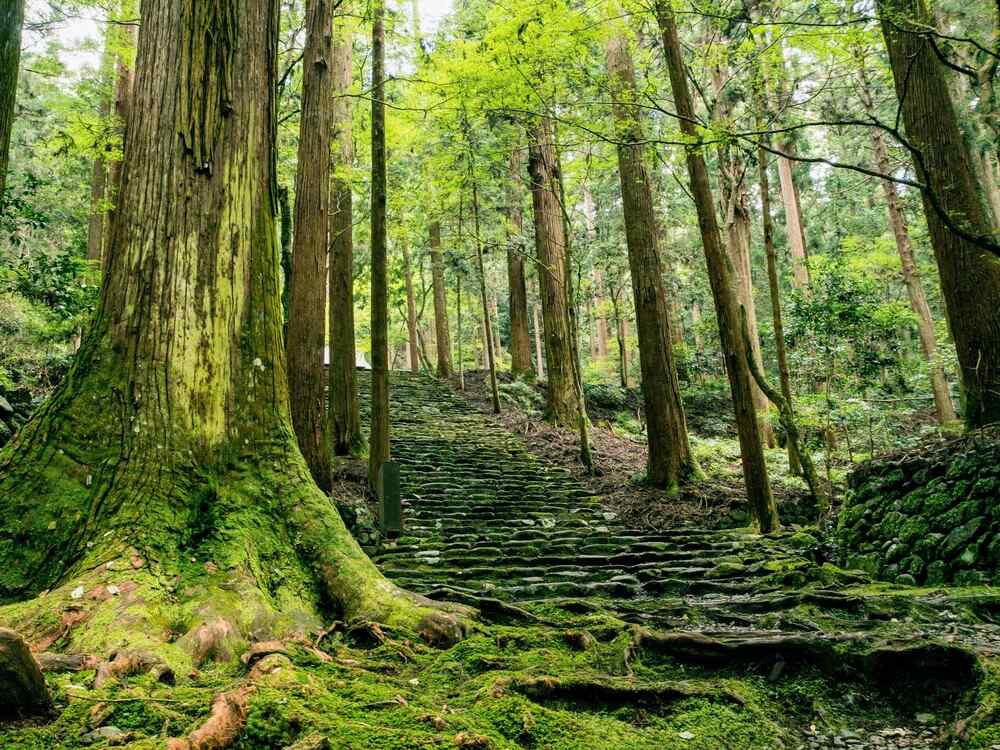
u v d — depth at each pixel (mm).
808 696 2816
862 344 11461
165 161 3557
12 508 2895
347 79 11461
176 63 3672
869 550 6301
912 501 6043
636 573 6273
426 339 33844
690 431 17453
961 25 6742
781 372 10625
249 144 3893
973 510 5312
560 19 8570
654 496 9781
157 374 3279
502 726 2139
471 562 6531
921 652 2857
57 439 3080
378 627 2998
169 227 3482
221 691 2021
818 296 12008
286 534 3418
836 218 21766
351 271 10977
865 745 2504
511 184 15461
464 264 17812
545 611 4363
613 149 12523
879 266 14523
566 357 14664
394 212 15680
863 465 6984
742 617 4164
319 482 7238
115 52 9688
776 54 8469
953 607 4223
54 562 2805
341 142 11055
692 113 7723
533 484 10391
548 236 14820
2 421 5926
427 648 2953
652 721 2449
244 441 3543
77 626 2436
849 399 11055
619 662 2998
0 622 2383
